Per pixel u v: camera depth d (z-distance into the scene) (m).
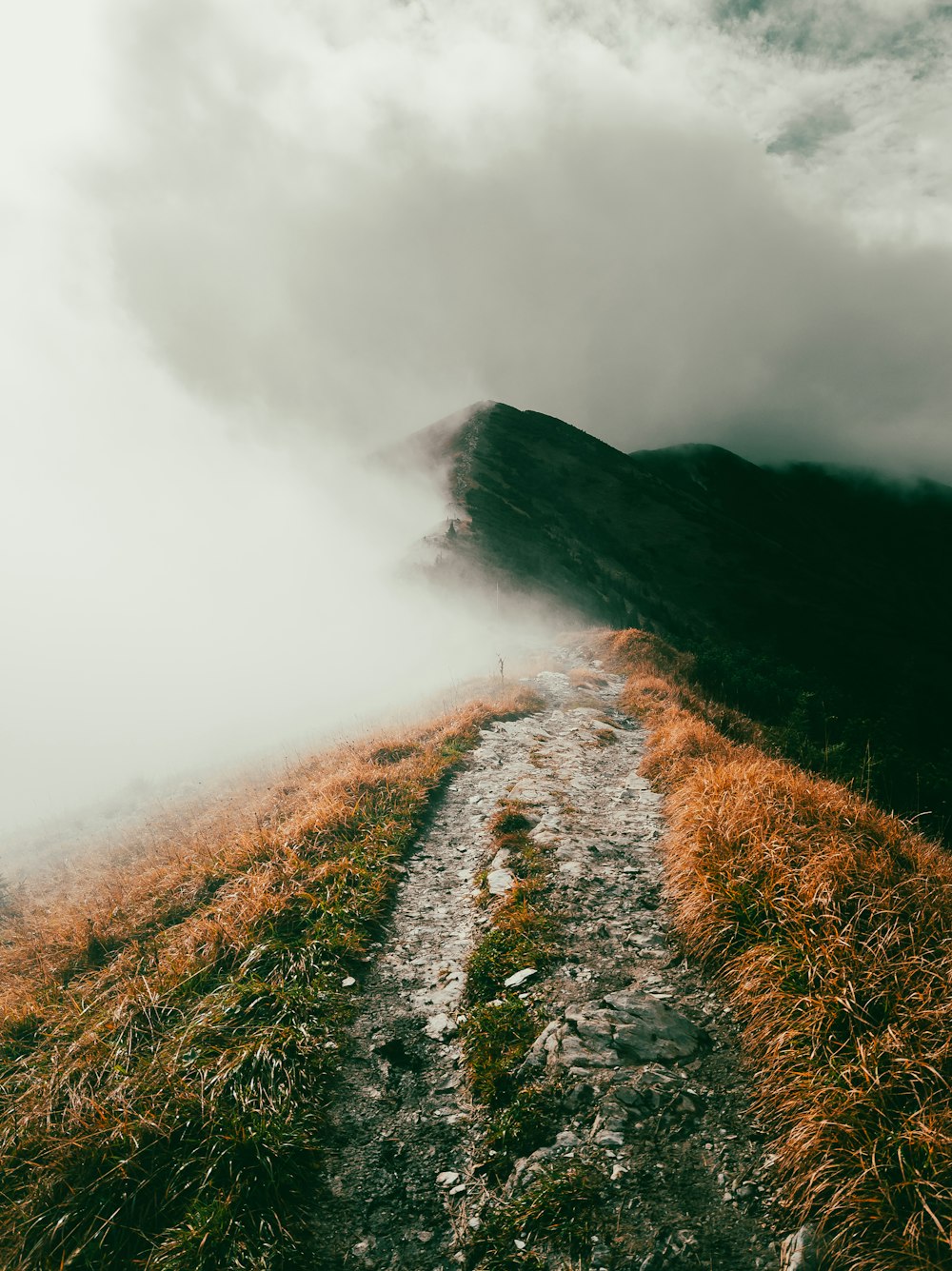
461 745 17.06
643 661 31.86
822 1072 4.83
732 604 129.88
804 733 22.95
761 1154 4.57
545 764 15.43
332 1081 5.82
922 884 6.53
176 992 6.87
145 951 8.27
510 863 9.80
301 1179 4.81
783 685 37.62
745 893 6.95
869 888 6.46
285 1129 5.10
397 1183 4.81
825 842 7.44
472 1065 5.87
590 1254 4.02
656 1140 4.77
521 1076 5.59
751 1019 5.79
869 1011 5.16
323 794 12.60
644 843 10.23
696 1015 6.06
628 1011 6.11
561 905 8.26
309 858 10.06
